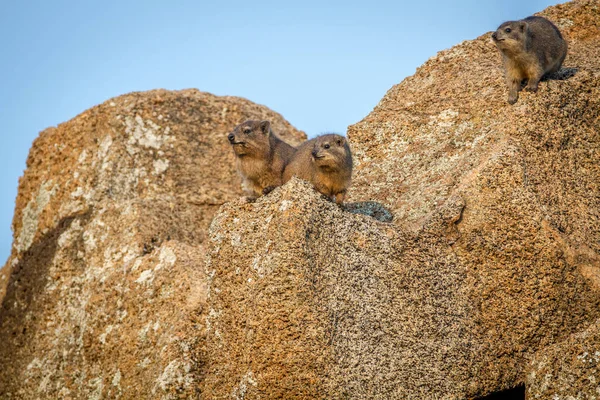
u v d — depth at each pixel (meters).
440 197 34.88
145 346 36.78
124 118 50.81
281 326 29.16
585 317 32.47
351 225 31.61
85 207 47.09
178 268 38.19
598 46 42.09
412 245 32.59
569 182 35.25
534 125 35.44
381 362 30.11
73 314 42.53
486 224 33.19
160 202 46.47
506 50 35.88
